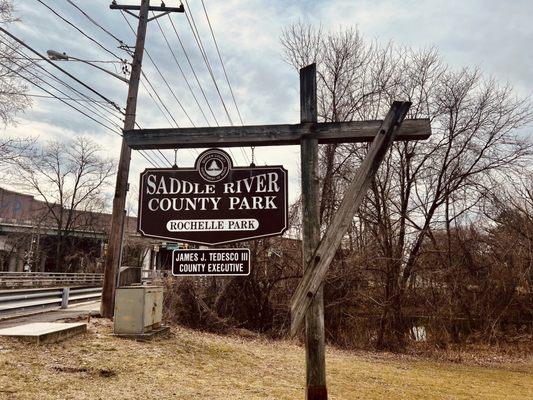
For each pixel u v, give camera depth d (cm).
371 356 1756
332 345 1930
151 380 722
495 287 2233
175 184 533
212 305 1934
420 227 2216
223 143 543
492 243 2330
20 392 565
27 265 4988
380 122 517
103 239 5738
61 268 5356
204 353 1074
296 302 470
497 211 2362
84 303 1833
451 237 2266
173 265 519
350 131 518
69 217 5172
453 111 2238
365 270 2022
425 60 2278
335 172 2102
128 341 960
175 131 547
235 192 524
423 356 1880
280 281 2052
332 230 482
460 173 2212
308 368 461
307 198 502
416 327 2128
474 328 2172
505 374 1580
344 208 487
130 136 554
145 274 3159
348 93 2297
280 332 1886
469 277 2245
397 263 2020
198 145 551
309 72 536
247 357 1182
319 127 521
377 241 2061
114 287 1247
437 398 1007
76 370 699
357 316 2034
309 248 490
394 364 1597
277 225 514
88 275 4103
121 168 1302
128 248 4616
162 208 529
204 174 532
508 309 2236
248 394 745
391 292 2011
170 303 1777
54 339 834
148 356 879
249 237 515
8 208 6253
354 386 1038
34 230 5172
